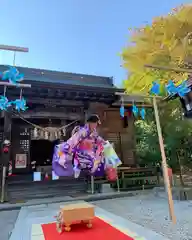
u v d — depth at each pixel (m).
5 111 9.94
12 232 4.81
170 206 5.28
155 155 10.70
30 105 10.94
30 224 5.28
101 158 6.36
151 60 9.70
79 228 4.68
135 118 12.96
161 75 8.27
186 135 9.16
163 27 10.09
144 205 7.25
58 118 11.30
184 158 9.78
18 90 9.53
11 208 7.68
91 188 10.16
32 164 11.67
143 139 11.65
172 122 9.46
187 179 11.20
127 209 6.78
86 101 11.61
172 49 8.98
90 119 6.19
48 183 10.14
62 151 6.08
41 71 12.27
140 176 11.27
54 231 4.55
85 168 6.21
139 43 11.26
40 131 11.24
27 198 9.09
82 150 6.16
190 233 4.37
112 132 12.53
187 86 7.10
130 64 11.37
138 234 4.25
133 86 10.37
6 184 9.34
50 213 6.57
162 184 11.23
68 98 11.12
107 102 11.83
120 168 11.04
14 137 11.25
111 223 5.09
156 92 6.26
